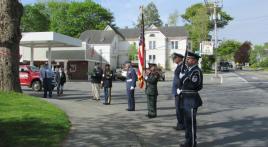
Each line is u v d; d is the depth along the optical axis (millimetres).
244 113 17312
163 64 96312
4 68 15789
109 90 20578
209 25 96438
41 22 102812
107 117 14680
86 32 91000
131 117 15406
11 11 15641
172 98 25719
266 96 27062
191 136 10117
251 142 11000
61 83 26703
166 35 97375
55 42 50250
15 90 16047
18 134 9914
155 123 14133
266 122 14609
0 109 13078
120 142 10273
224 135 12023
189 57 10242
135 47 91812
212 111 18062
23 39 47625
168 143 10867
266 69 120188
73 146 9539
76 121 13023
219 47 117062
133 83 17609
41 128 10766
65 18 106438
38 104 14672
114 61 90812
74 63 65312
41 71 23234
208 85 41750
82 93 29281
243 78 59031
